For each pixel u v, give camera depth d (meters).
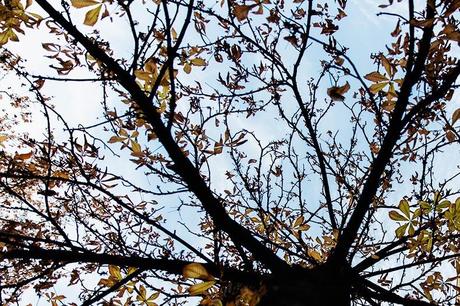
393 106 3.42
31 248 2.74
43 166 3.38
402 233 3.30
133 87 2.68
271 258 2.50
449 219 3.25
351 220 2.64
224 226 2.59
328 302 1.93
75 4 2.51
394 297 2.86
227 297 2.56
